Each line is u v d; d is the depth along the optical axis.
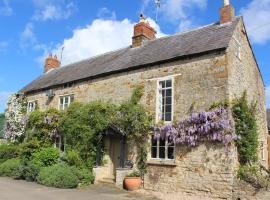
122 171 14.93
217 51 13.52
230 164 12.28
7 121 24.66
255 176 11.91
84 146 16.89
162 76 15.18
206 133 12.99
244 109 13.18
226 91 12.91
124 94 16.66
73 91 19.95
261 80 18.31
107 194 13.05
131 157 15.40
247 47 16.20
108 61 19.75
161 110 15.01
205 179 12.79
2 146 22.48
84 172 15.62
